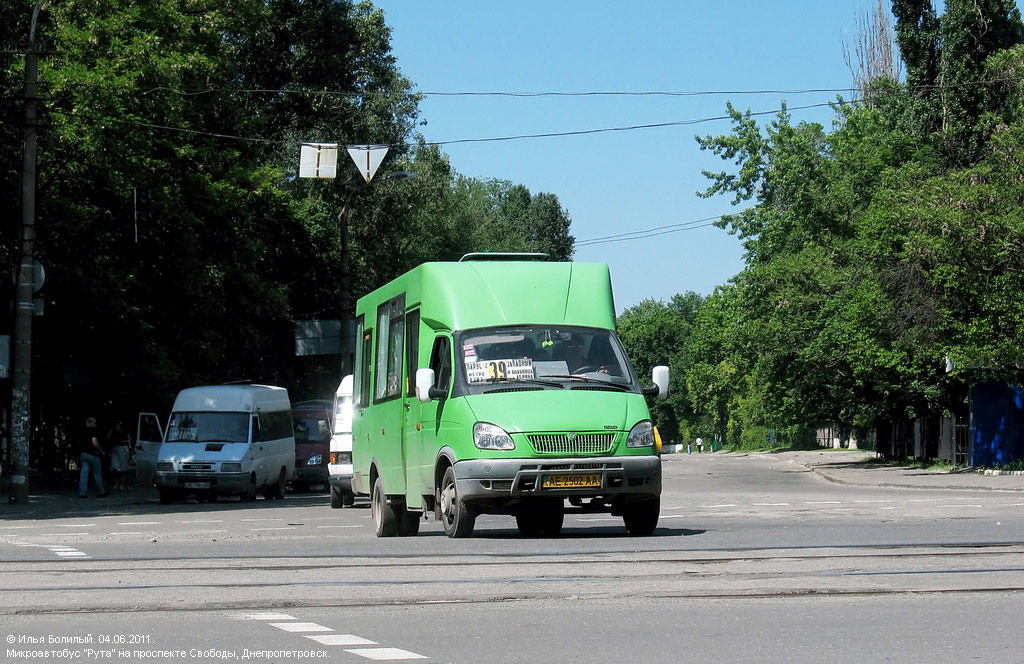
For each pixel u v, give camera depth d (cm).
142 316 4106
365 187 5997
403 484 1792
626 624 876
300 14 5844
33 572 1246
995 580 1087
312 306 6228
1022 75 4509
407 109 6494
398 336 1875
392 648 791
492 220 9350
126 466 3950
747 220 6225
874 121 5934
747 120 6216
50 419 4359
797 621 879
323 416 4478
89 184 3722
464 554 1362
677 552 1350
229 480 3481
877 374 5153
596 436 1537
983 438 4825
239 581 1138
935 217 4062
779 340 5725
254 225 5066
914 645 783
